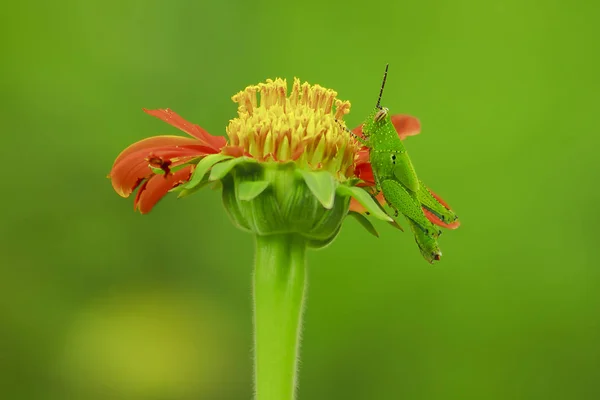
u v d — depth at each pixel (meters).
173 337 0.84
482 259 0.81
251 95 0.41
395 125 0.44
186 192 0.40
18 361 0.82
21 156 0.85
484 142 0.86
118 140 0.86
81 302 0.84
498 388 0.79
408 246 0.81
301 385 0.80
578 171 0.83
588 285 0.80
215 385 0.84
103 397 0.82
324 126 0.40
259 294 0.40
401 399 0.79
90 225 0.85
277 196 0.40
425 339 0.80
